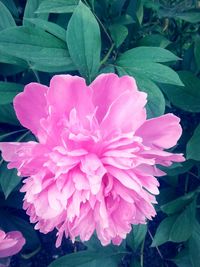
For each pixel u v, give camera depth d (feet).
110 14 1.13
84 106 0.79
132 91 0.76
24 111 0.81
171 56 0.92
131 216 0.80
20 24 1.15
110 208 0.80
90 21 0.86
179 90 1.08
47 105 0.78
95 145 0.77
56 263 1.16
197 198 1.26
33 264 1.42
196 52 1.10
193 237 1.20
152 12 1.27
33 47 0.88
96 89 0.79
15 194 1.21
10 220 1.26
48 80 1.11
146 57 0.93
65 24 1.09
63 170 0.75
